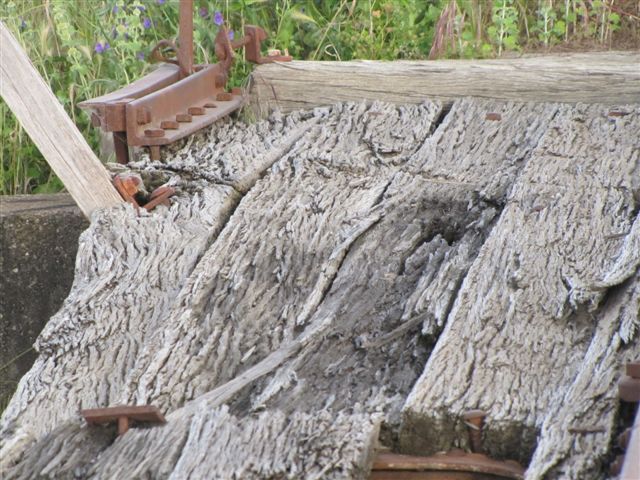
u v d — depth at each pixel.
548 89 8.03
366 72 8.36
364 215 6.54
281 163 7.26
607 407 4.57
